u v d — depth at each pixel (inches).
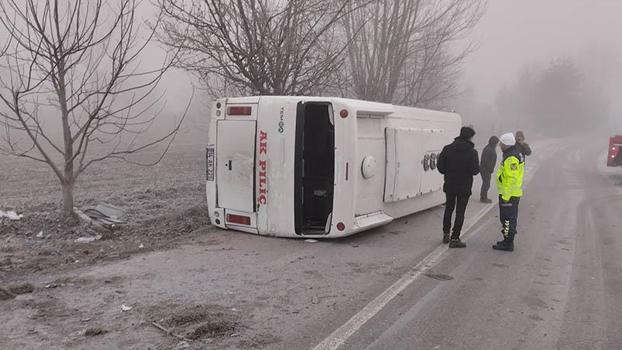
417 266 261.3
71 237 299.3
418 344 166.4
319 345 162.7
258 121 307.3
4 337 161.3
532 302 210.7
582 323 188.5
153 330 169.5
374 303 203.3
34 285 212.4
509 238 301.0
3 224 311.6
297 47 421.7
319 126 324.5
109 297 200.4
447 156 305.9
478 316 193.0
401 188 354.9
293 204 304.3
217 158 325.7
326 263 260.2
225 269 243.4
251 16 405.7
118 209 366.9
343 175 298.8
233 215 322.3
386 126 344.8
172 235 315.0
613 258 290.5
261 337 167.2
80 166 330.3
